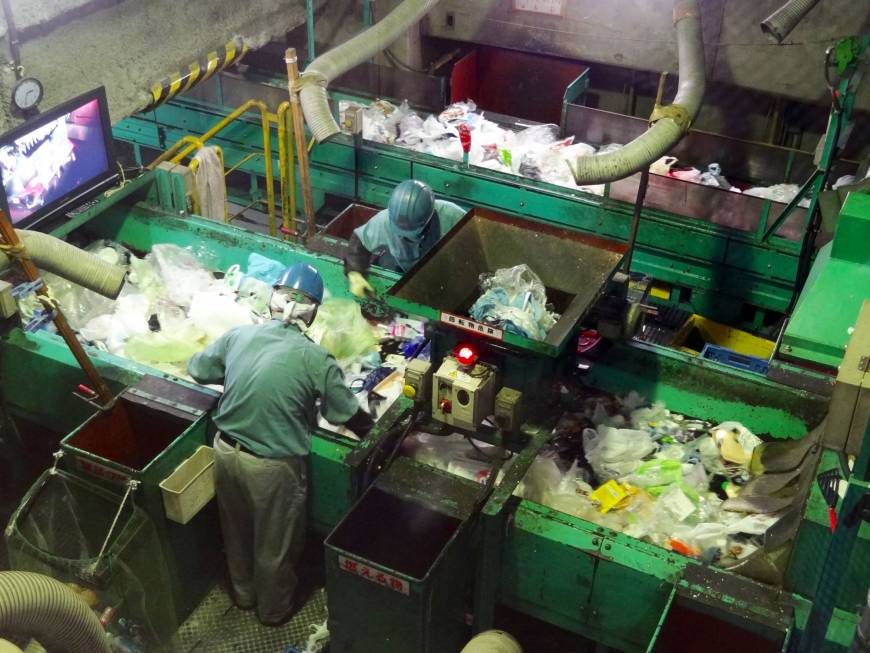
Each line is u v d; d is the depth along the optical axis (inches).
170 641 165.5
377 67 309.6
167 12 253.6
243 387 151.0
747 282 242.1
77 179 212.7
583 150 278.4
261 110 263.6
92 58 235.1
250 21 287.3
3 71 210.5
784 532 137.5
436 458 165.5
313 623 169.6
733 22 292.8
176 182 217.0
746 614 128.7
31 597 117.3
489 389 146.3
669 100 323.9
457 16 330.0
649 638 145.1
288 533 159.0
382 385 181.8
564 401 170.4
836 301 133.3
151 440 168.7
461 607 152.6
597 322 171.8
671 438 173.2
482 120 294.0
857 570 122.7
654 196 247.0
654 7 301.0
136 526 149.7
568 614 151.6
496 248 169.6
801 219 234.8
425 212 185.5
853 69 198.8
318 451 160.1
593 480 167.2
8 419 188.7
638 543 142.1
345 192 284.0
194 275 209.0
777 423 171.2
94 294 197.3
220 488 157.9
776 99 304.2
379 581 137.3
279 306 156.3
